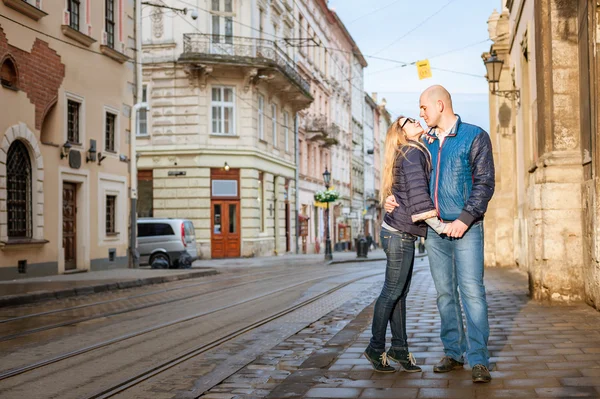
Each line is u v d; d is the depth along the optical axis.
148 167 33.19
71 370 6.29
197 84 32.75
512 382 4.77
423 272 19.02
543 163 9.30
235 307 11.39
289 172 41.09
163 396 5.30
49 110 18.55
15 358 6.88
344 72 59.78
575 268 9.10
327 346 6.71
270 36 37.22
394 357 5.32
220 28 33.81
